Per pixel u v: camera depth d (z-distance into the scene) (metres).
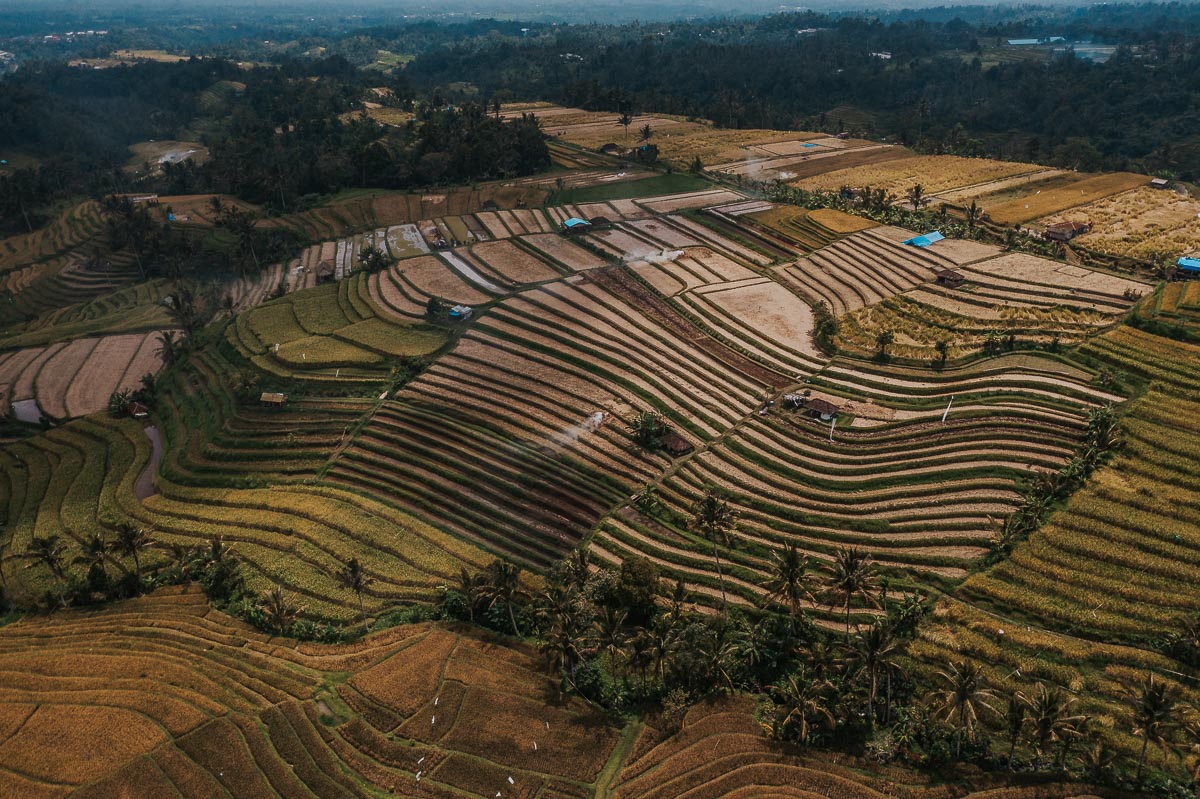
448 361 107.50
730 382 99.62
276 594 66.12
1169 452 75.62
